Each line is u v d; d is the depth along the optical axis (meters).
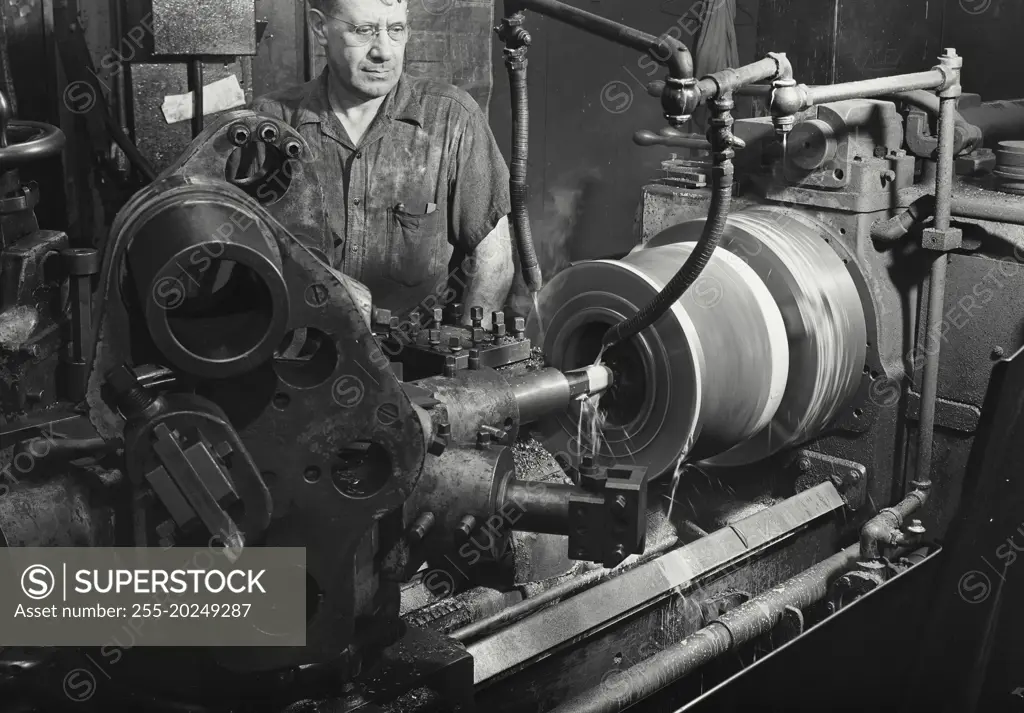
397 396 1.24
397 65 2.28
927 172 2.73
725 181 1.94
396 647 1.46
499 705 1.76
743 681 1.59
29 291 1.76
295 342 1.39
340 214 2.41
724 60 4.25
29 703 1.35
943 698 1.78
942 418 2.65
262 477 1.25
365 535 1.32
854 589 2.24
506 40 2.22
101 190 3.47
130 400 1.14
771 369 2.30
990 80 3.60
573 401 2.15
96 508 1.40
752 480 2.80
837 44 3.38
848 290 2.54
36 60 3.26
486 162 2.46
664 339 2.13
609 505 1.41
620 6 5.27
